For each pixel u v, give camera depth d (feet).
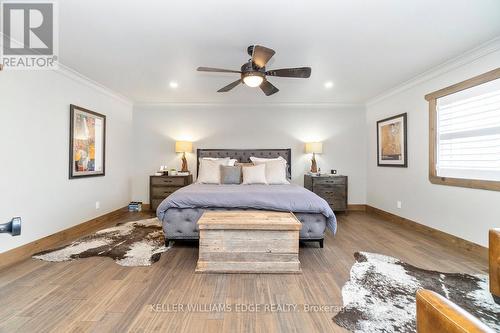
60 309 5.42
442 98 10.42
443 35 7.67
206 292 6.19
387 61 9.70
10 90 8.01
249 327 4.91
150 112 16.89
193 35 7.63
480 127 8.77
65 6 6.15
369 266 7.75
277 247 7.32
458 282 6.71
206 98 15.47
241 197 9.31
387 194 14.49
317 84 12.63
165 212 9.34
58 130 10.11
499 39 7.88
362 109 16.94
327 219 9.40
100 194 13.19
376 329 4.85
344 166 16.92
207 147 16.98
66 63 9.87
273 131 17.02
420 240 10.43
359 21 6.86
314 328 4.89
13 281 6.66
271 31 7.39
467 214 9.20
